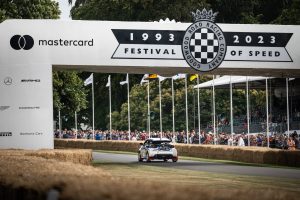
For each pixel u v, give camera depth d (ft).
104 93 603.67
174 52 234.79
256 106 477.77
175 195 48.03
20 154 180.34
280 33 240.32
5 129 230.89
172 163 261.24
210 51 236.22
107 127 574.15
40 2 392.06
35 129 231.50
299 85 414.62
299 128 400.06
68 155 192.95
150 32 234.17
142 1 570.46
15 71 231.09
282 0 595.06
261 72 253.24
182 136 412.36
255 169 219.00
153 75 405.80
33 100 231.30
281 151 245.24
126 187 51.78
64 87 407.85
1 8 380.37
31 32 231.71
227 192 53.06
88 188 51.70
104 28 233.35
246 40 238.27
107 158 310.65
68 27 232.32
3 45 230.68
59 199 50.65
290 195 54.75
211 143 376.27
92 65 233.14
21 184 63.57
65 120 631.97
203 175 187.01
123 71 251.39
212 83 384.88
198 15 236.43
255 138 353.31
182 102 500.33
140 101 523.70
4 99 230.68
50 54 231.91
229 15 595.06
